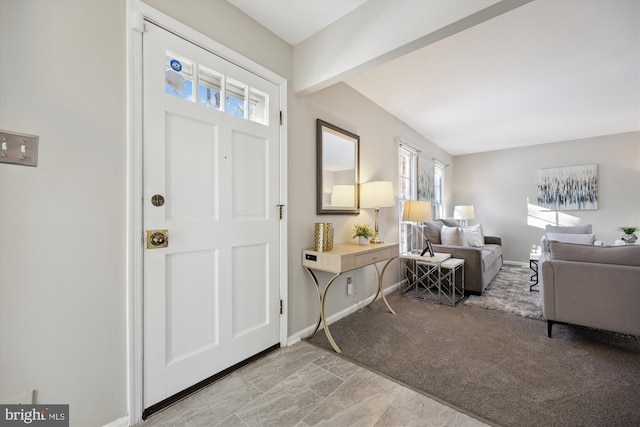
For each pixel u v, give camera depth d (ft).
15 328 3.25
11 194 3.22
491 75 8.42
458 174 20.20
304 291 7.23
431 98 10.22
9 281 3.21
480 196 19.27
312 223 7.52
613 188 15.06
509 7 4.09
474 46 6.93
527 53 7.26
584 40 6.68
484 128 13.89
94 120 3.80
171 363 4.58
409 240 13.43
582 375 5.39
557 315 6.95
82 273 3.71
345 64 5.88
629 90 9.52
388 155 11.52
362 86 9.20
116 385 3.99
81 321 3.70
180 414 4.35
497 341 6.88
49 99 3.46
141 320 4.22
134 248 4.15
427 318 8.45
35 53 3.36
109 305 3.93
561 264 6.88
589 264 6.56
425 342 6.83
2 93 3.15
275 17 5.93
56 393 3.52
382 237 10.96
